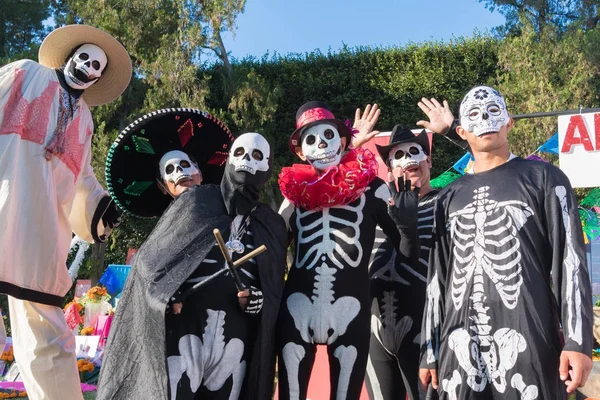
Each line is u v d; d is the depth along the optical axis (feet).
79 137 18.97
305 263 15.19
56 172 18.31
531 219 12.80
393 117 70.38
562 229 12.51
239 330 14.38
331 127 15.89
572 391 11.73
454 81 69.41
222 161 18.58
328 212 15.51
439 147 63.41
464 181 13.74
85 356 32.14
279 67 73.00
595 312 27.17
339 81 71.72
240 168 14.94
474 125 13.61
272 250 15.07
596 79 61.72
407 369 16.51
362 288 15.10
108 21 64.23
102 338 33.35
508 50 64.03
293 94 72.08
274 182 59.06
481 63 69.21
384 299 16.96
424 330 13.80
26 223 17.44
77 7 66.13
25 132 17.80
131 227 65.77
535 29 75.15
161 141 18.03
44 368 18.13
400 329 16.62
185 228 14.66
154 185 18.40
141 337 13.88
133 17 64.49
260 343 14.32
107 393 13.93
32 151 17.78
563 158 33.09
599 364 25.39
